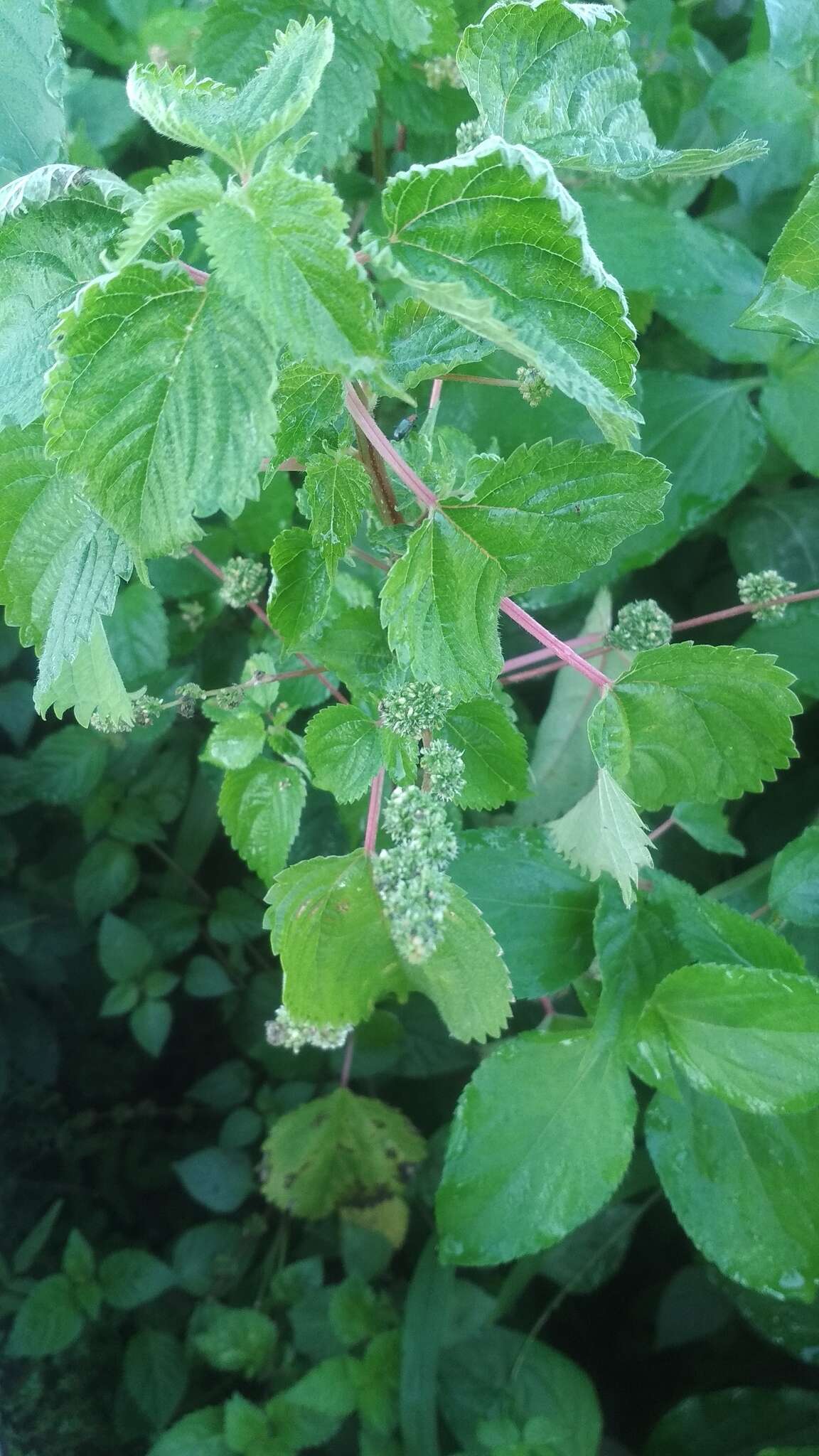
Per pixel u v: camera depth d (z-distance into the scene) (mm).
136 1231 542
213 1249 480
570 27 217
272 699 290
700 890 425
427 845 216
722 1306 407
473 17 326
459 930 240
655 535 360
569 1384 371
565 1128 284
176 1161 550
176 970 559
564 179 369
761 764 224
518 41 216
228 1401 399
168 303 169
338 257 156
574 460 191
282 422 197
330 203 157
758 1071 264
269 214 157
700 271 350
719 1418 374
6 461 200
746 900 337
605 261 347
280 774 286
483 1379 382
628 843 240
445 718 245
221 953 523
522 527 198
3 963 539
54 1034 547
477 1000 252
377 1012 426
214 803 479
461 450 289
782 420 366
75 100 415
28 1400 448
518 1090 288
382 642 245
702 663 210
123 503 175
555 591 348
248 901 498
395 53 309
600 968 281
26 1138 537
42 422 199
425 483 227
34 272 190
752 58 371
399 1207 437
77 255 190
